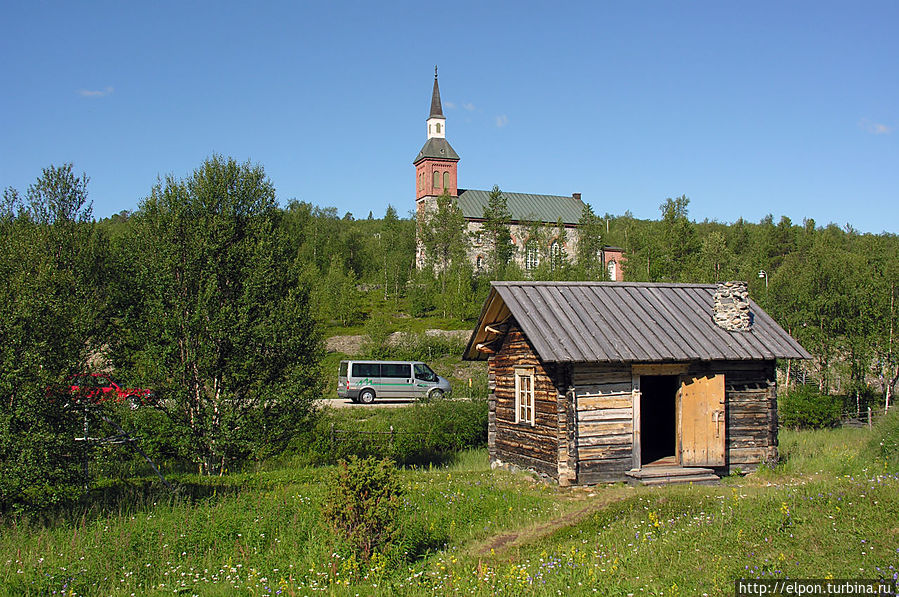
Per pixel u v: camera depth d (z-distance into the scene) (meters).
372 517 9.95
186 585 9.09
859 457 17.72
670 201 68.19
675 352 16.33
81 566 9.79
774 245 88.75
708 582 8.32
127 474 17.91
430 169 86.06
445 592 8.65
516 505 13.79
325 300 59.00
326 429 22.53
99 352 17.80
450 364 45.03
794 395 27.84
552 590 8.55
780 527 10.22
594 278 65.06
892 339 30.09
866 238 34.94
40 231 17.61
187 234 18.22
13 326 12.39
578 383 16.23
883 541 9.26
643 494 14.30
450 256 72.75
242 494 14.64
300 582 9.19
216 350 17.77
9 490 11.93
